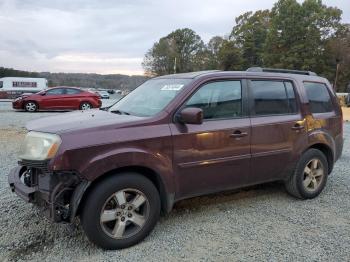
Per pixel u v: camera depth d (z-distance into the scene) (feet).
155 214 11.97
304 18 186.80
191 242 11.89
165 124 12.15
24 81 132.87
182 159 12.37
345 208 15.21
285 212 14.65
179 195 12.62
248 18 261.65
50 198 10.53
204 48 317.22
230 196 16.55
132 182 11.36
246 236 12.37
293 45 187.52
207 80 13.37
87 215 10.81
